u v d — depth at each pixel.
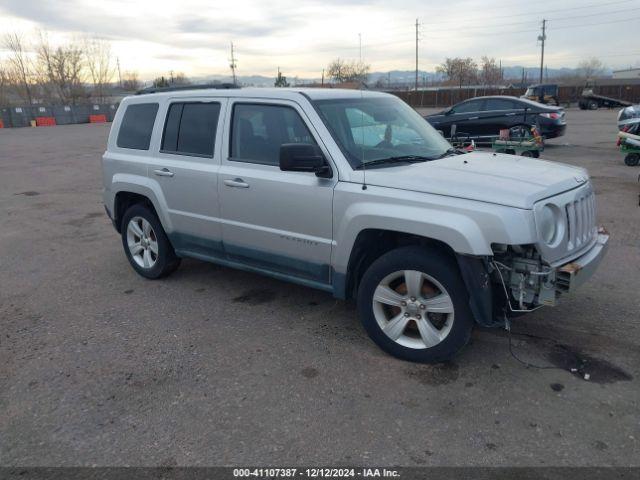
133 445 3.05
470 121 15.91
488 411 3.26
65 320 4.78
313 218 4.09
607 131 21.95
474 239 3.30
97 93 60.44
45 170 14.77
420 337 3.85
